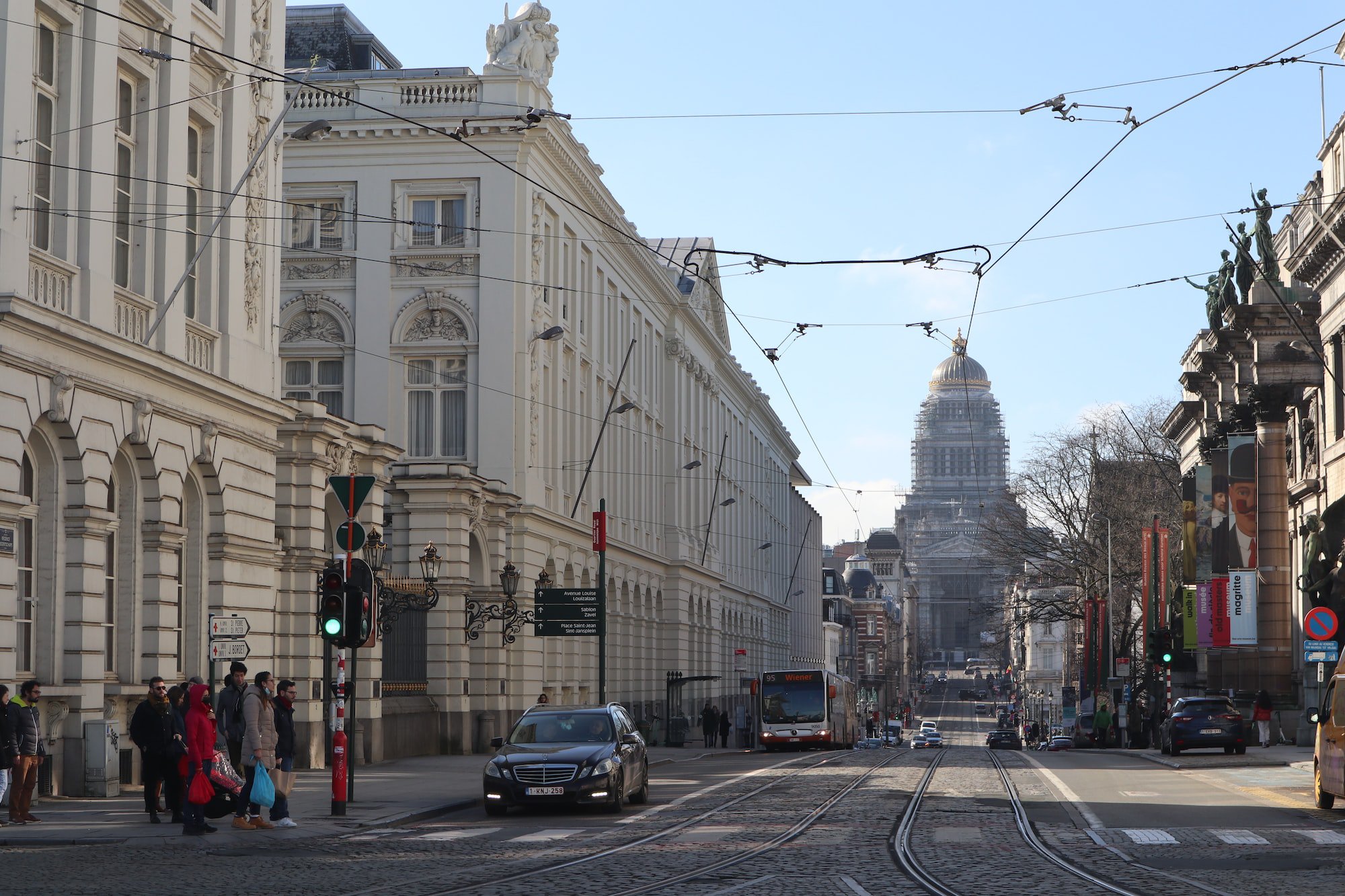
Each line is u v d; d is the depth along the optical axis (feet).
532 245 159.84
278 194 106.11
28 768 66.69
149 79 86.89
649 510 219.20
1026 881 48.62
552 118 158.71
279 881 48.93
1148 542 198.08
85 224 78.59
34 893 45.01
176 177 89.25
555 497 168.55
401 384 157.58
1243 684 168.14
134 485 85.66
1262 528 161.79
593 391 187.01
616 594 197.77
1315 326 161.89
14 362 71.61
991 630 359.87
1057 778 107.45
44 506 77.25
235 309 97.45
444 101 158.40
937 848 59.82
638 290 212.23
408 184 158.92
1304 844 59.52
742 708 241.35
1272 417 162.20
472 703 144.15
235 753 69.10
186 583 92.43
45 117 77.46
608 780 76.38
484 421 155.63
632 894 45.98
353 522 72.43
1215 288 196.65
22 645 75.92
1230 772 110.11
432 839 63.82
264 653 99.66
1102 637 242.78
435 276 157.99
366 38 194.29
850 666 586.86
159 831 63.67
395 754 126.62
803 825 70.33
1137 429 262.88
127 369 81.97
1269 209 95.91
